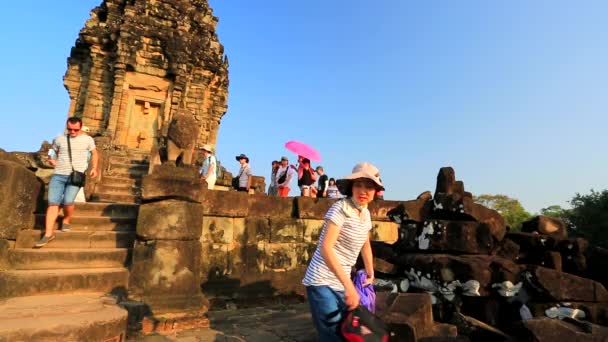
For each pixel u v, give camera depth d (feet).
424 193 25.93
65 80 59.57
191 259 17.07
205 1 68.03
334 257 7.47
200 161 44.21
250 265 22.41
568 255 16.20
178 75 58.23
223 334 14.97
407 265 15.56
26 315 11.21
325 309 7.58
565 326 10.56
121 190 35.73
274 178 39.27
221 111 69.10
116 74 55.57
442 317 13.60
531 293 13.29
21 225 17.30
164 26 59.72
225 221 22.08
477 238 14.90
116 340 11.87
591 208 87.51
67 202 18.11
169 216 16.96
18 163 18.10
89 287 15.33
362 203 8.24
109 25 57.82
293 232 24.45
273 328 15.98
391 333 10.34
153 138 58.18
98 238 19.22
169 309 15.75
